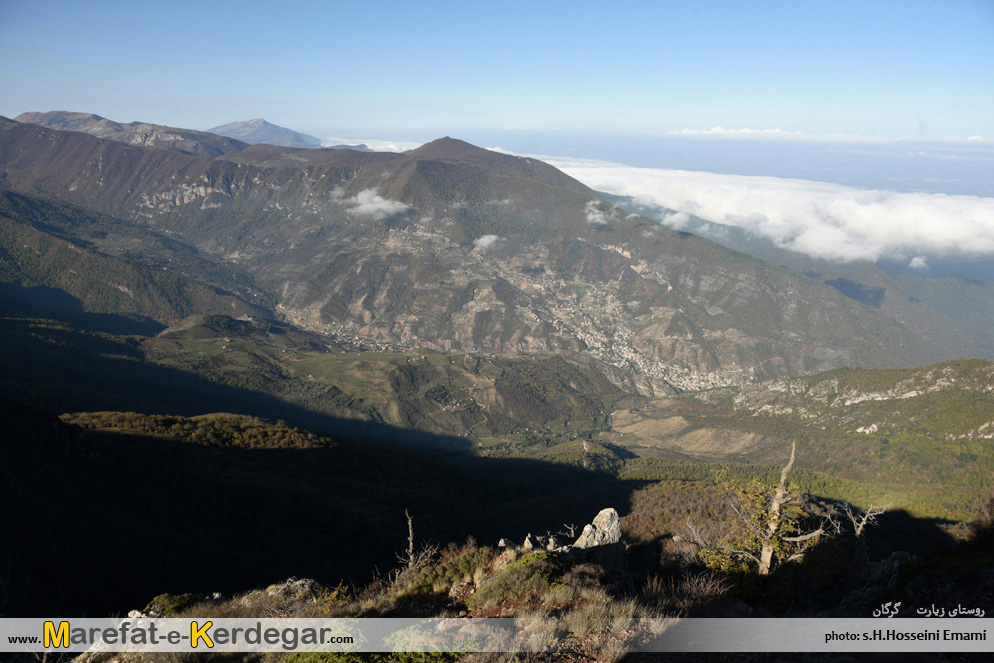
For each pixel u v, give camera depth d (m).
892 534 51.12
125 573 39.00
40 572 35.22
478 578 16.72
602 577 15.36
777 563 19.73
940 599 13.38
